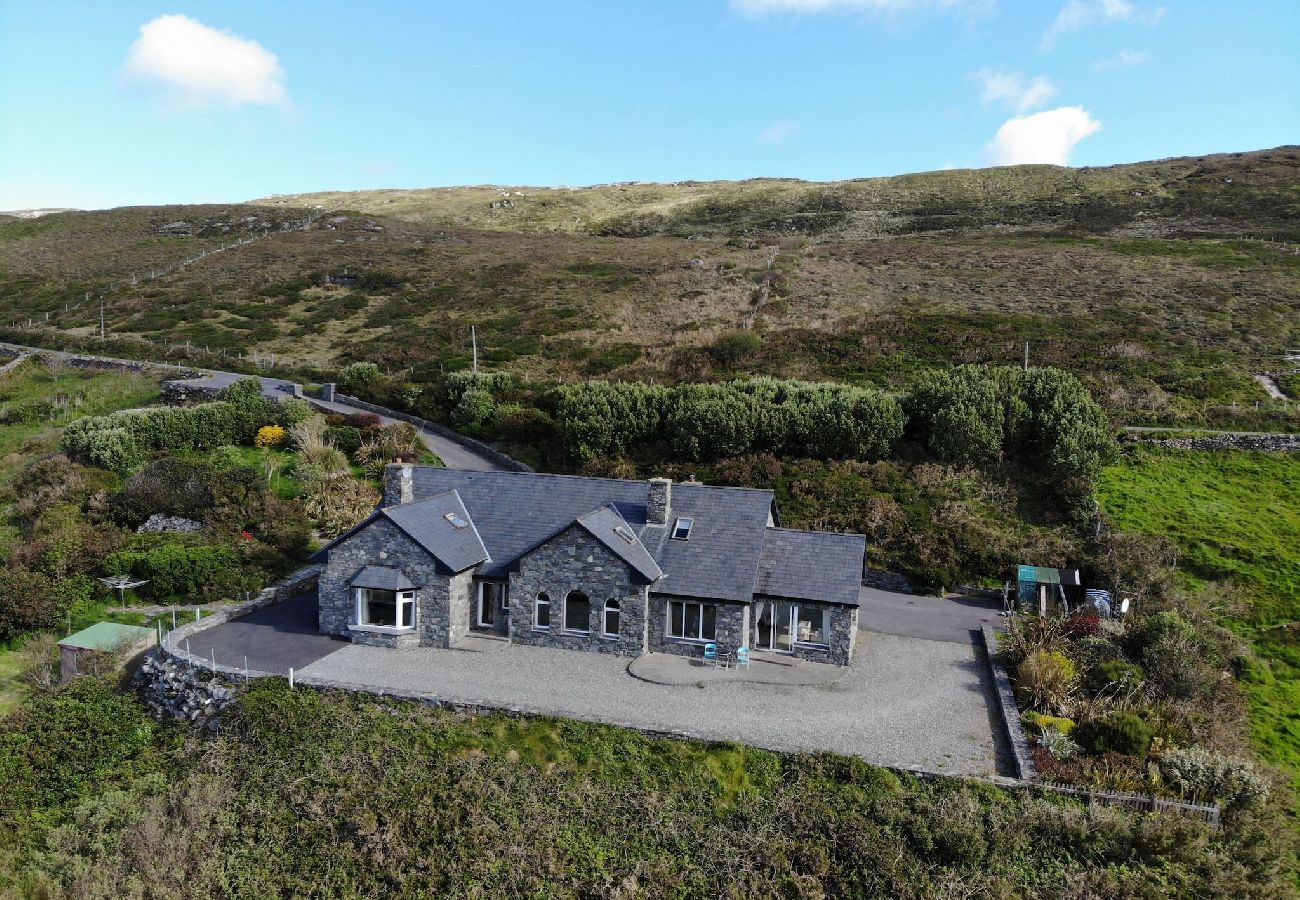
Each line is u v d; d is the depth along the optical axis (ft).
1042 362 179.11
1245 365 174.81
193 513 123.34
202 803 67.92
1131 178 412.77
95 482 132.98
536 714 74.69
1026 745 70.95
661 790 66.64
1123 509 122.42
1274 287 226.79
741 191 523.29
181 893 61.31
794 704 79.25
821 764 67.62
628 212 493.77
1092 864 58.85
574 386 168.86
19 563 108.47
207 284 301.63
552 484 104.01
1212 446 140.36
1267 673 89.30
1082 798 64.13
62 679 91.09
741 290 259.19
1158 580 103.71
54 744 76.48
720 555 92.12
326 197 621.72
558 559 90.68
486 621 97.35
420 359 215.51
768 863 60.03
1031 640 90.07
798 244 335.06
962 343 194.49
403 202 565.12
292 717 75.46
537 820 64.18
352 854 63.10
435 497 101.45
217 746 74.69
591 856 61.62
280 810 67.36
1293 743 78.95
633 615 88.89
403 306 267.59
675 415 150.92
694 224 443.73
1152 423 151.23
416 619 91.86
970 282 252.42
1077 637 92.02
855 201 447.83
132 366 210.38
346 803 66.69
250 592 107.65
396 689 79.00
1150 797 63.05
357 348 229.86
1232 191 360.69
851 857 60.03
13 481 136.87
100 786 73.97
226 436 156.87
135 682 87.45
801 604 89.76
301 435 150.00
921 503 127.34
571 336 225.97
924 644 95.30
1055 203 391.65
